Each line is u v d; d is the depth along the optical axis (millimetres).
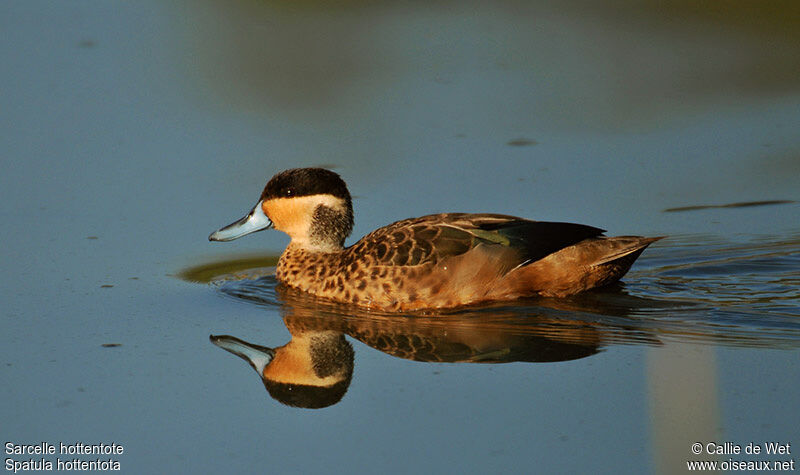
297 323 11922
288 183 13281
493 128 17344
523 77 19453
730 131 17062
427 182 15477
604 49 20562
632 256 12266
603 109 18016
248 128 17312
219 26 21688
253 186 15414
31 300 12383
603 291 12531
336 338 11539
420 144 16750
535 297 12250
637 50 20422
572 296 12312
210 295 12789
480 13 22641
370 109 18109
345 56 20266
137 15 22047
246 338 11578
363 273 12312
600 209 14633
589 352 10852
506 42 21016
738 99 18188
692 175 15680
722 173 15695
